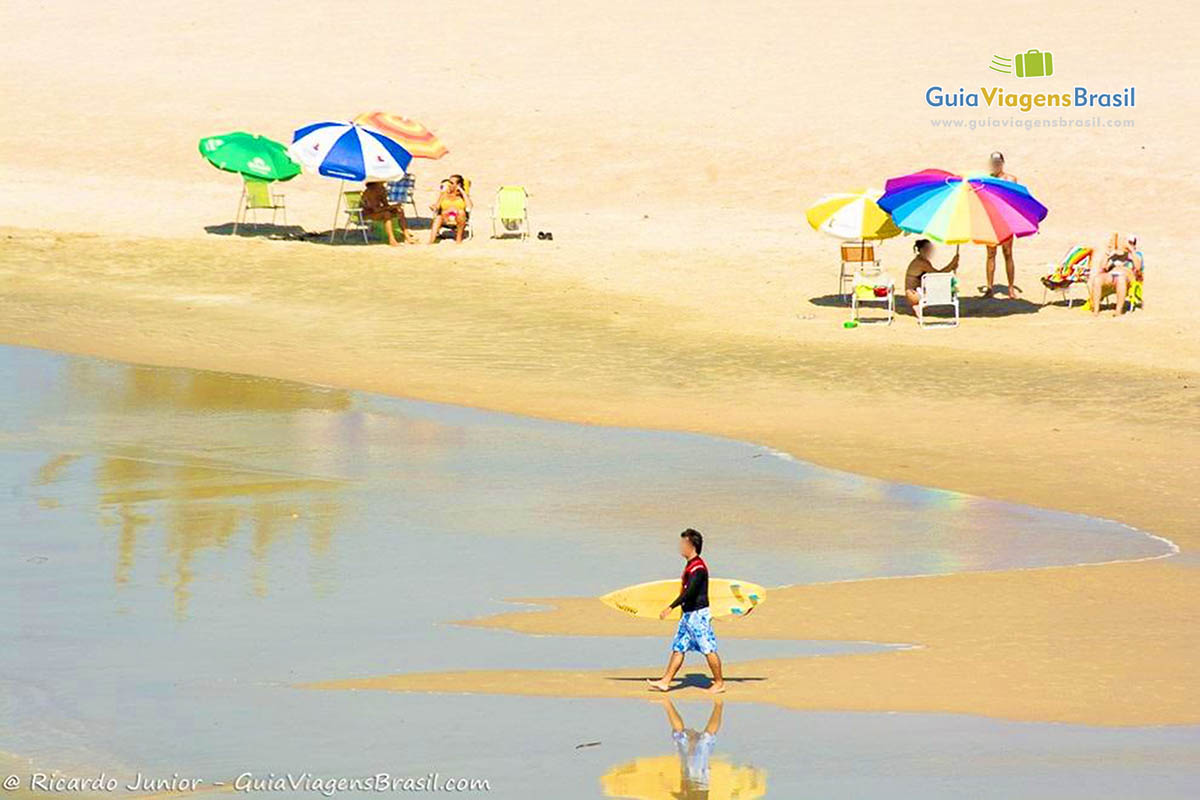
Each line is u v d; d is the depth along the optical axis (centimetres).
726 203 15500
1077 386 9550
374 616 5188
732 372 10000
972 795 3572
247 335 10950
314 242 14212
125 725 4084
